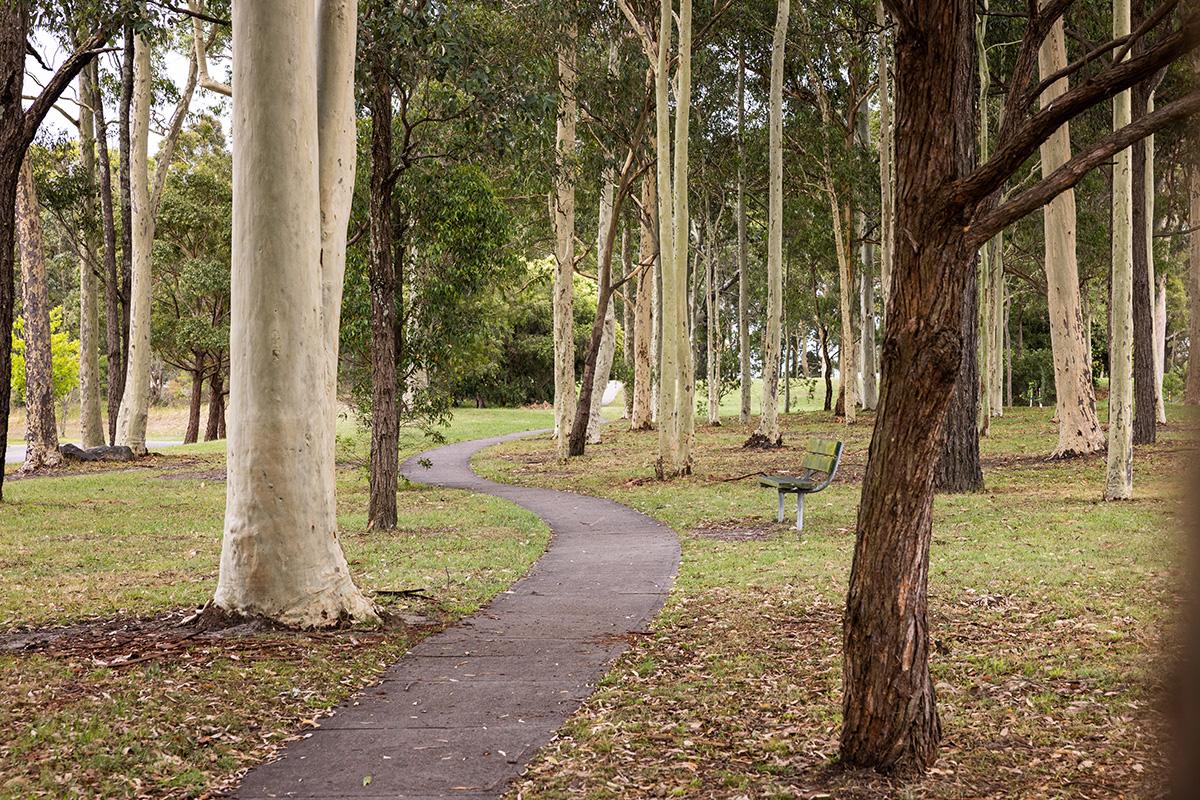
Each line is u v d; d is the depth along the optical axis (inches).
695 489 810.8
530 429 1942.7
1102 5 1034.7
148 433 2495.1
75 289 2368.4
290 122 329.1
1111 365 608.1
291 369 333.1
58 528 634.2
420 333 819.4
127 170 1258.6
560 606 370.9
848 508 644.1
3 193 695.7
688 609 355.3
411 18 541.0
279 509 331.9
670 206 899.4
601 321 1215.6
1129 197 592.4
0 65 673.0
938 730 197.0
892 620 191.3
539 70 898.7
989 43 1166.3
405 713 241.6
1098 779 180.9
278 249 329.4
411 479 1020.5
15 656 285.7
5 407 764.6
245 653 293.9
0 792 181.6
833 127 1418.6
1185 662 30.3
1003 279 1835.6
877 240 1631.4
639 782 192.1
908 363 184.7
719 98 1418.6
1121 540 449.7
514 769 202.1
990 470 839.7
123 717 227.6
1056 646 276.5
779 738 215.2
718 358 1870.1
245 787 194.4
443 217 755.4
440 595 393.4
